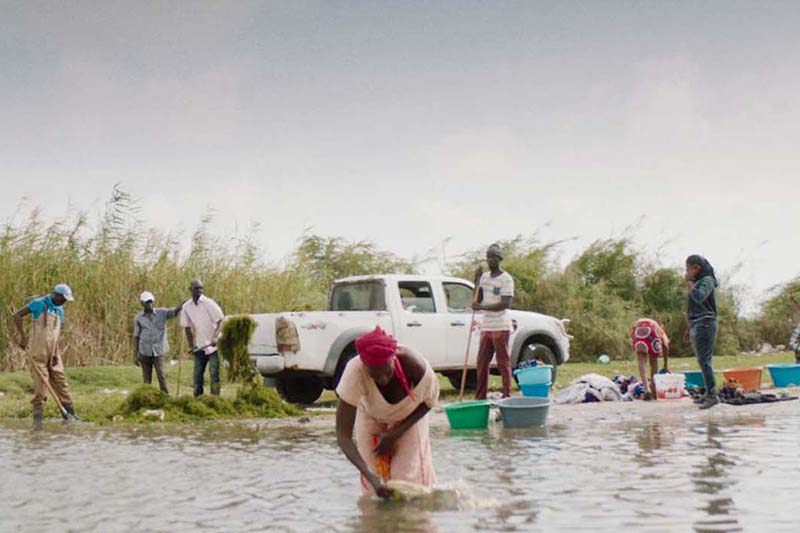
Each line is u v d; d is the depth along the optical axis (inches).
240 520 214.1
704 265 467.2
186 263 797.9
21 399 578.6
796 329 750.5
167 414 490.6
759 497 224.2
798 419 402.9
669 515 206.2
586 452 313.9
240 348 541.0
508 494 237.0
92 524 213.5
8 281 709.9
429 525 203.3
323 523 208.1
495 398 554.6
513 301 1107.3
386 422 243.4
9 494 253.6
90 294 742.5
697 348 466.3
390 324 570.9
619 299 1157.1
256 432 416.2
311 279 971.3
